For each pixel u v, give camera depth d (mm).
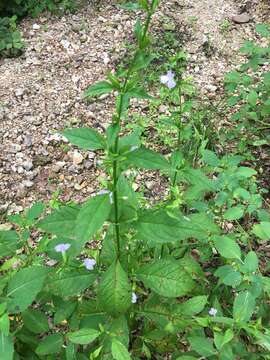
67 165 900
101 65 1092
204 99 1006
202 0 1267
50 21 1209
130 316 508
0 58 1116
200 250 593
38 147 930
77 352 491
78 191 860
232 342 483
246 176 617
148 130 927
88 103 1007
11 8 1204
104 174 884
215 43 1148
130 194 449
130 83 379
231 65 1096
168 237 421
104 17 1211
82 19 1209
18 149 925
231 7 1249
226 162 643
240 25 1202
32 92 1031
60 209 452
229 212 577
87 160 905
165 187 851
